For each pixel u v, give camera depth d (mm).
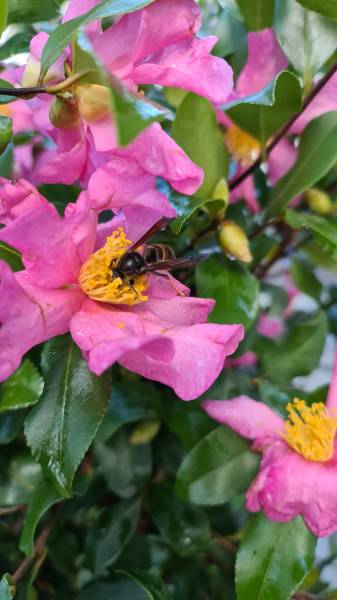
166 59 152
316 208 241
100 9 139
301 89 193
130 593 231
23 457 216
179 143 191
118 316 161
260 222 227
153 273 172
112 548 230
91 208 155
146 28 144
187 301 170
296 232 261
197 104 186
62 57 155
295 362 252
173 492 234
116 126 110
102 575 235
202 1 264
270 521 192
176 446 239
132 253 169
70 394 163
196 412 225
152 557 242
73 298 159
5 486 215
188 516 229
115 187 153
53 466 160
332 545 311
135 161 150
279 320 323
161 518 230
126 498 236
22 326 145
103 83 143
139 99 118
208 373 148
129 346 130
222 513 244
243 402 205
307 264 316
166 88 209
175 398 229
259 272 270
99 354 134
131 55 146
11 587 193
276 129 207
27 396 190
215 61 152
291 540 190
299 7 206
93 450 229
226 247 203
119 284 162
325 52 208
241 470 205
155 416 227
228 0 233
